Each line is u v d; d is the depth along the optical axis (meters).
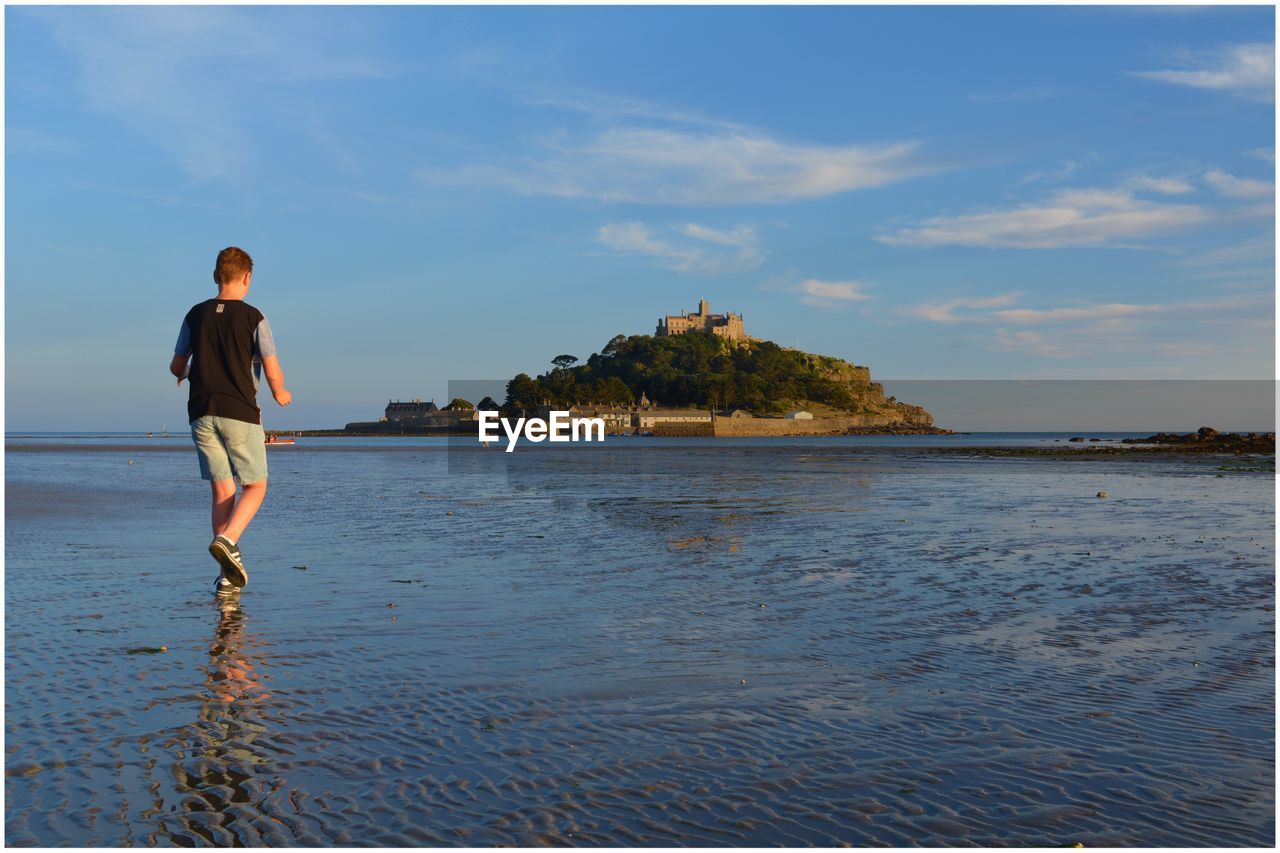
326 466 37.56
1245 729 4.04
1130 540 11.05
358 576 8.05
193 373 7.52
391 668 4.95
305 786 3.32
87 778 3.36
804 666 5.07
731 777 3.46
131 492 18.56
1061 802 3.27
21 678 4.66
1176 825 3.10
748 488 21.72
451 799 3.23
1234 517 14.35
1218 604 6.91
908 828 3.05
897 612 6.57
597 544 10.45
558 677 4.80
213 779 3.37
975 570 8.55
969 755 3.71
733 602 6.91
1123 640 5.73
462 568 8.55
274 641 5.54
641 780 3.42
